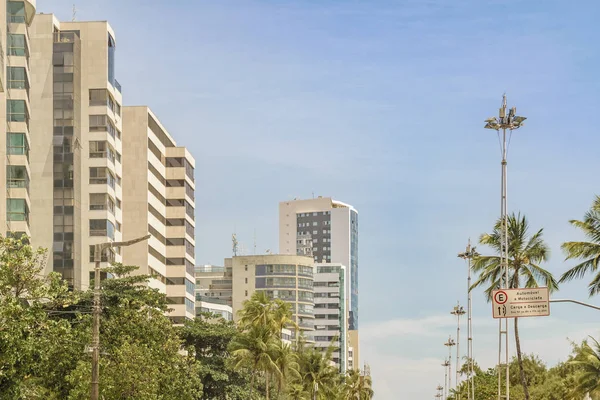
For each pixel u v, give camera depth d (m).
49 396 71.44
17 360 47.56
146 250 135.00
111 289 95.25
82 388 69.50
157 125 144.38
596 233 67.06
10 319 47.41
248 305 131.00
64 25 121.44
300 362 141.25
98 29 121.25
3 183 82.25
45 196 115.06
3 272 48.59
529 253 85.00
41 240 114.50
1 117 82.44
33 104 116.44
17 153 97.06
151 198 139.75
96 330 48.44
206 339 123.31
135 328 81.94
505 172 78.81
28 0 98.25
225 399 123.38
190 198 153.50
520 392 131.88
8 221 96.31
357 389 196.88
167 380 80.25
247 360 113.38
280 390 121.62
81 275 117.12
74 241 114.94
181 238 147.88
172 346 83.19
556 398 121.12
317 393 141.88
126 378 71.19
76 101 117.56
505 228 78.88
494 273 85.81
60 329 50.28
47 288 49.38
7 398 48.41
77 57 118.25
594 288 67.06
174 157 149.38
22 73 97.88
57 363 73.00
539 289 53.88
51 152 116.00
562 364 131.00
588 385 92.44
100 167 119.62
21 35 98.19
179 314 146.00
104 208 119.25
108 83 121.38
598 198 67.31
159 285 142.38
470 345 122.06
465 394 162.00
